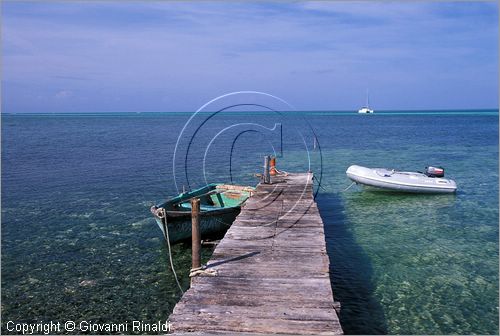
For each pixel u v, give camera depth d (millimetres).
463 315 11227
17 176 31078
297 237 12742
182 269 14109
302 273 10094
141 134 77062
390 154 44594
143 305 11859
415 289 12633
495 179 29984
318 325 7863
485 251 15664
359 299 12039
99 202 23047
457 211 21453
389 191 25422
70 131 85938
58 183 28406
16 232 17922
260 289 9273
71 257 15156
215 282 9648
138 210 21297
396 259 14875
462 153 45219
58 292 12594
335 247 16094
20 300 12133
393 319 11031
